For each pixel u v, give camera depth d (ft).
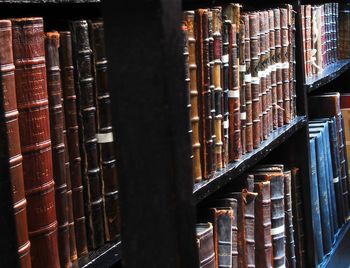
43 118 3.53
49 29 4.58
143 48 2.39
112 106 2.47
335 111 9.72
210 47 5.23
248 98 6.17
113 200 4.15
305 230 8.09
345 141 10.28
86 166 3.99
